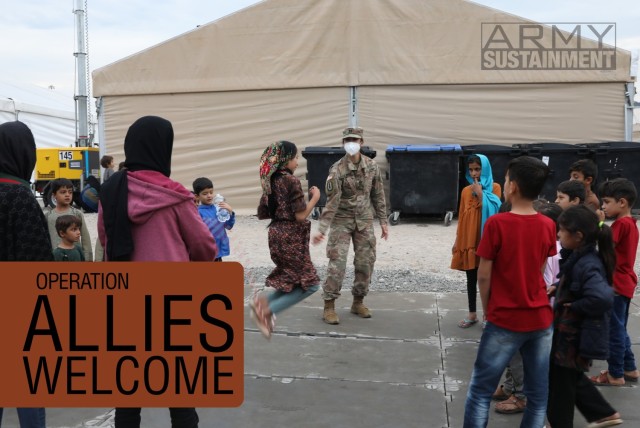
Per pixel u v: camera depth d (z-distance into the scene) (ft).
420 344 18.43
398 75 47.34
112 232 10.43
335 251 20.48
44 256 11.28
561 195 14.92
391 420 13.46
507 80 46.75
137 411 11.46
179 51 49.06
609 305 11.27
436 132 47.65
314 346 18.29
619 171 42.11
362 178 20.48
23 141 11.37
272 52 48.34
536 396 11.37
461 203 19.75
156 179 10.63
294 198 17.07
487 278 11.35
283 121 48.78
